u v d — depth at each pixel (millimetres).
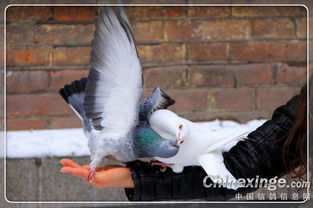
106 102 1624
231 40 3449
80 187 3174
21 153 3160
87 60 3352
